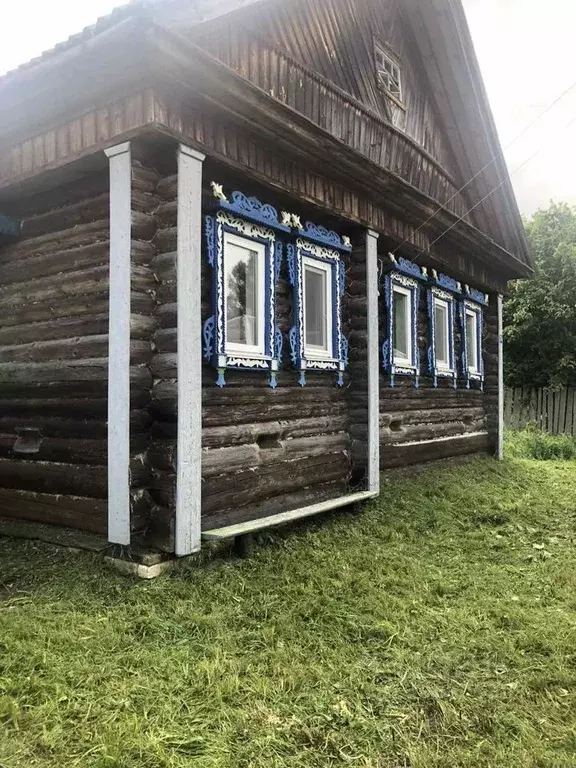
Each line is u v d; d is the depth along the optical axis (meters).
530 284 15.56
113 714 2.50
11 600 3.53
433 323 8.01
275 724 2.54
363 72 6.39
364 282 6.18
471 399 9.44
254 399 4.87
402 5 7.17
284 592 3.85
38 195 4.82
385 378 7.01
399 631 3.49
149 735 2.38
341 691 2.84
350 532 5.22
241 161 4.45
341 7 6.05
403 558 4.76
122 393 3.90
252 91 4.09
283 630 3.36
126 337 3.89
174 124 3.86
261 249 4.95
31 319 4.80
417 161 7.29
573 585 4.38
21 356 4.82
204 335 4.29
